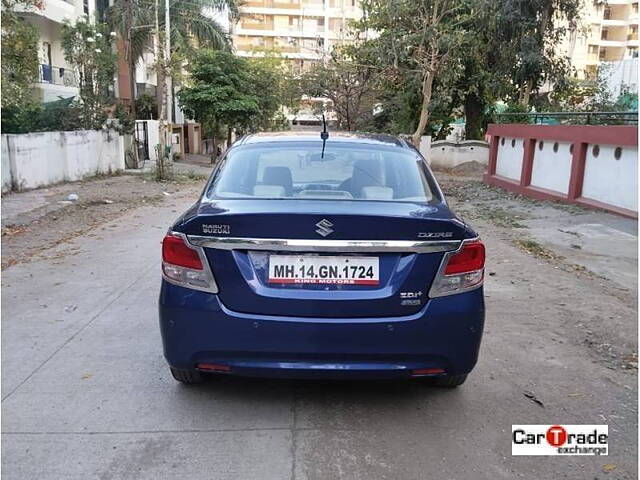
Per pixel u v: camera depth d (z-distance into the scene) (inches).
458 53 769.6
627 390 161.3
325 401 149.7
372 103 1117.1
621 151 470.0
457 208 545.6
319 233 128.6
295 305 129.6
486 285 265.7
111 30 1053.2
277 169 161.0
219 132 1369.3
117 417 140.3
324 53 1321.4
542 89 1114.7
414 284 130.6
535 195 601.9
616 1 2647.6
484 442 132.5
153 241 355.9
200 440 130.6
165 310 135.3
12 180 604.7
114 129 887.7
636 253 340.2
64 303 228.7
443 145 1119.6
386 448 129.0
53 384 157.6
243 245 130.1
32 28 593.0
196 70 1170.6
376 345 130.0
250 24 3009.4
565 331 207.2
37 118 722.8
